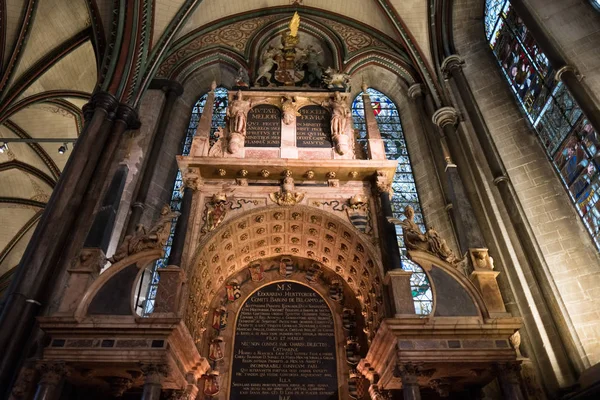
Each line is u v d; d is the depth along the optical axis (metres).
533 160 13.59
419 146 18.16
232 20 21.73
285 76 17.19
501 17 16.44
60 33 19.44
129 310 9.91
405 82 20.11
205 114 14.56
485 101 15.79
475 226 12.55
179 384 10.61
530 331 11.22
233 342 12.87
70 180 13.35
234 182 13.32
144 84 17.12
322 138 14.30
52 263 11.87
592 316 10.70
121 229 14.38
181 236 11.64
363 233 12.39
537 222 12.48
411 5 19.39
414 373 9.34
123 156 15.47
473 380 10.61
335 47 21.06
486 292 10.48
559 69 10.77
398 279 10.82
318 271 14.24
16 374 10.10
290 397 12.09
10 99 18.84
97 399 10.68
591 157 11.45
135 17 17.12
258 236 13.48
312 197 13.13
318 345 12.94
